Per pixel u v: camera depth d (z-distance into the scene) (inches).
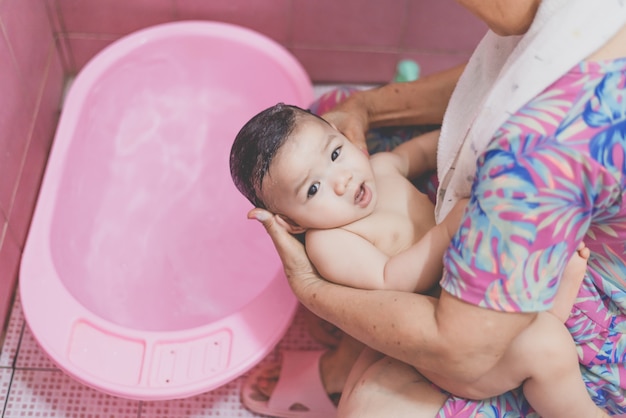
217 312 65.0
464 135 44.1
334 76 81.1
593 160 36.6
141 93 74.9
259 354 56.8
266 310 58.2
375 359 53.8
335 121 58.0
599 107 37.1
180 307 65.3
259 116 50.8
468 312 40.2
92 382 55.4
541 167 36.9
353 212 50.5
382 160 55.9
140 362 56.4
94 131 71.2
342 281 49.7
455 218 45.6
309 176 49.1
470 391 47.0
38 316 57.3
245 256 68.1
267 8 74.9
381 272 48.9
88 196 68.9
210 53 74.0
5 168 62.4
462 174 44.3
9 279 65.3
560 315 46.1
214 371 56.2
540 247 37.9
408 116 60.3
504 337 40.8
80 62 79.3
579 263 44.4
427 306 43.3
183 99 76.1
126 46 71.3
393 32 76.5
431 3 73.4
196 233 69.5
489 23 40.2
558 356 44.8
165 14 75.3
